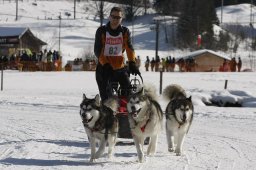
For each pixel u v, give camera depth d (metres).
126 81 9.90
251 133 11.89
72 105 17.67
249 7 117.88
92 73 38.44
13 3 116.44
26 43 58.72
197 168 7.93
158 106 8.95
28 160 8.49
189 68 45.59
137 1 104.94
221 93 20.30
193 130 12.33
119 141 10.21
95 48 9.94
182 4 88.12
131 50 9.90
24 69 41.91
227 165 8.19
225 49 78.00
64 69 44.09
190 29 80.00
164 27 86.38
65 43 78.06
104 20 103.81
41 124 13.30
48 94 22.45
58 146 9.97
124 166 8.03
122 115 9.65
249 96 19.92
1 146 9.93
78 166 8.02
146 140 10.11
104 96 9.95
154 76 34.25
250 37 88.12
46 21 96.00
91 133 8.37
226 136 11.42
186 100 9.22
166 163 8.31
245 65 64.25
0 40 57.09
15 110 16.44
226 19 105.25
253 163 8.37
